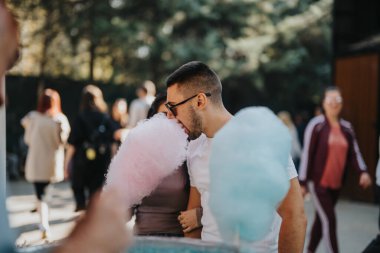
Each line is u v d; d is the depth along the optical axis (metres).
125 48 18.88
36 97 16.39
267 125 1.40
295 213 1.97
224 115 2.30
